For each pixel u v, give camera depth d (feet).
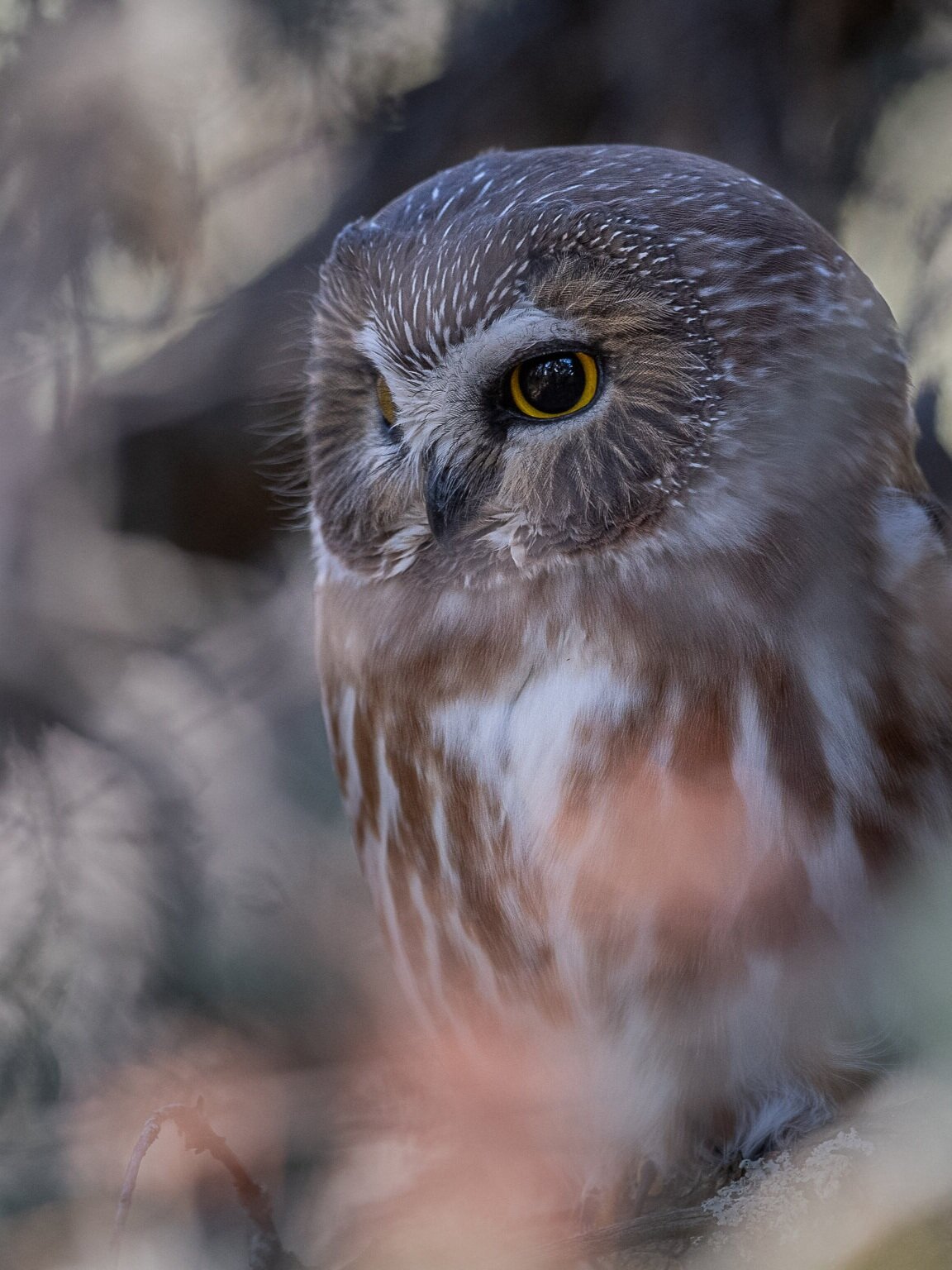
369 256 7.45
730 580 7.40
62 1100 7.55
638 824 7.41
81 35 7.57
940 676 7.41
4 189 7.57
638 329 7.39
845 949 7.41
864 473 7.41
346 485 7.49
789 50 7.62
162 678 7.73
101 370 7.66
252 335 7.64
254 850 7.68
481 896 7.47
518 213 7.40
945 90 7.63
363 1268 7.36
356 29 7.63
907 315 7.53
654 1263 7.32
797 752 7.39
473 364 7.41
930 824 7.41
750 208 7.41
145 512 7.70
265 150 7.64
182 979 7.59
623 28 7.64
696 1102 7.45
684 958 7.42
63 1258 7.50
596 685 7.41
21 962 7.57
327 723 7.54
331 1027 7.58
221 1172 7.52
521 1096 7.51
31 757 7.63
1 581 7.64
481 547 7.44
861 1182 7.27
